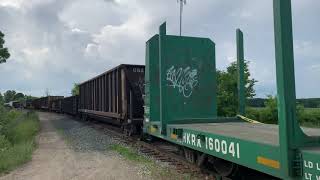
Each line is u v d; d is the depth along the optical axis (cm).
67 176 1102
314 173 469
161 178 1011
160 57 1074
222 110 2280
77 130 2698
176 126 978
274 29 521
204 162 959
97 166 1240
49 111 7744
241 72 1101
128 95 2066
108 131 2419
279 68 511
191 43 1242
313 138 516
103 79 2727
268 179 767
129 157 1381
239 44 1097
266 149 560
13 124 2409
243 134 726
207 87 1255
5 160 1280
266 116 2180
